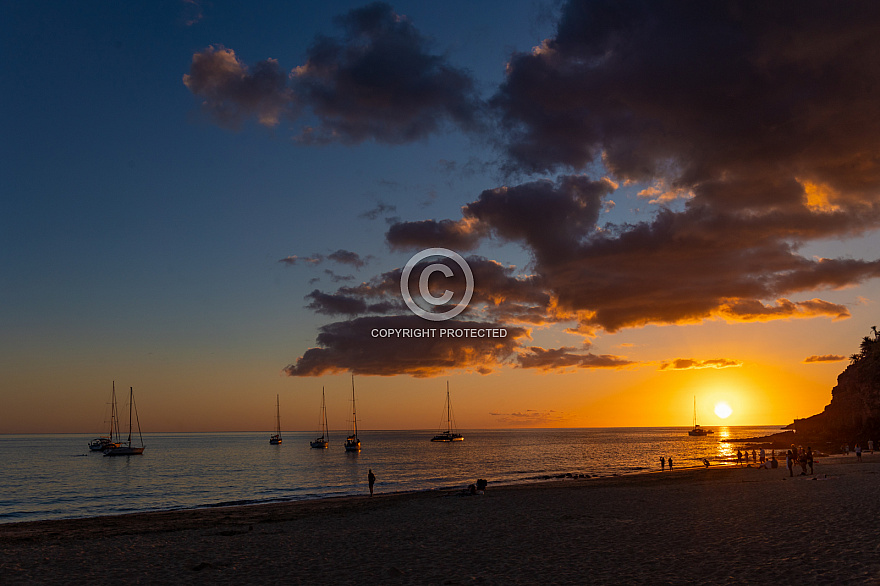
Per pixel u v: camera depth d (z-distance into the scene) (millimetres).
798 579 14789
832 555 17203
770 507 28984
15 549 25219
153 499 65375
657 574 16250
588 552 19938
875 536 19766
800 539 19984
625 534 23406
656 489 44562
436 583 16391
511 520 29828
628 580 15758
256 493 68938
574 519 28891
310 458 148375
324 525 31203
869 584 13945
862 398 124625
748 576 15398
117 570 19781
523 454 155375
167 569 19672
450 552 21250
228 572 18875
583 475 78250
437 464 116312
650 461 117375
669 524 25531
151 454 179250
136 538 28125
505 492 50250
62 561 21797
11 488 81188
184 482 86938
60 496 70250
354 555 21375
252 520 36375
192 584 17312
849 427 129750
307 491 69375
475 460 129625
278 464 125125
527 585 15750
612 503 35719
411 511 36938
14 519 51062
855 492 33812
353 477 88500
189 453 185125
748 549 18875
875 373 122250
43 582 18172
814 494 33656
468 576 17109
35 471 114000
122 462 141500
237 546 24297
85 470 115625
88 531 33812
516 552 20625
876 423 117750
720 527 23750
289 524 32406
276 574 18406
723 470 68375
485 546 22219
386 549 22469
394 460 133375
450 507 38344
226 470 110250
